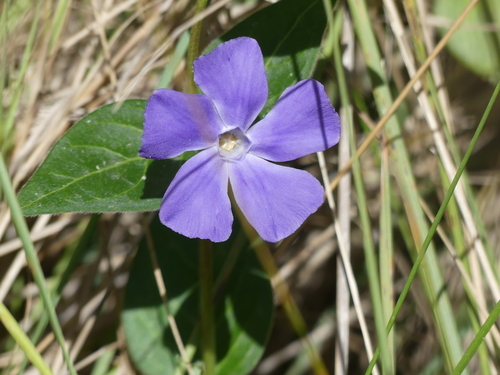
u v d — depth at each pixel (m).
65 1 0.38
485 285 0.40
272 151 0.33
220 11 0.39
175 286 0.37
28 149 0.38
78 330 0.39
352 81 0.39
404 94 0.35
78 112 0.39
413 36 0.38
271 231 0.32
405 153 0.36
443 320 0.35
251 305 0.37
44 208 0.32
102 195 0.33
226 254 0.37
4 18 0.36
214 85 0.32
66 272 0.35
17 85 0.37
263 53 0.34
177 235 0.37
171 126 0.32
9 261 0.40
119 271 0.39
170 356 0.37
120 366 0.38
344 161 0.38
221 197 0.32
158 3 0.39
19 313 0.40
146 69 0.34
